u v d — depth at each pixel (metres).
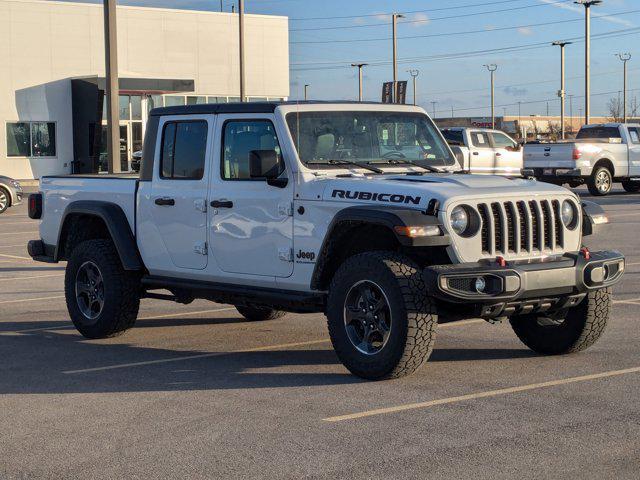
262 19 53.72
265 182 8.02
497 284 6.90
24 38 46.44
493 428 6.05
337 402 6.80
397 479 5.16
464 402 6.71
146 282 9.15
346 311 7.39
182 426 6.31
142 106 47.69
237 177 8.28
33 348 9.18
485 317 7.25
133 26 49.66
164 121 8.94
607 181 30.20
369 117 8.38
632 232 18.98
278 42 54.47
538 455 5.50
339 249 7.70
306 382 7.46
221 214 8.37
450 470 5.28
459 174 8.10
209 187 8.48
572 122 111.88
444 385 7.23
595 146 29.81
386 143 8.41
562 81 68.25
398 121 8.55
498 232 7.27
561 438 5.81
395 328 7.05
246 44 53.28
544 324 8.24
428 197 7.07
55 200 10.14
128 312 9.36
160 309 11.46
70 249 10.09
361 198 7.37
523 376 7.49
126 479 5.30
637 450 5.55
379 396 6.93
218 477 5.28
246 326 10.23
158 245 8.99
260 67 53.97
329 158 8.02
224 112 8.40
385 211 6.99
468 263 7.06
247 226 8.16
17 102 46.41
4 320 10.88
